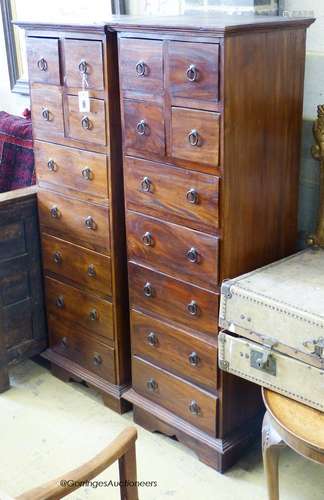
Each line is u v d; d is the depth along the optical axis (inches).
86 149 87.4
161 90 74.5
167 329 85.1
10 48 125.3
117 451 52.2
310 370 67.1
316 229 84.5
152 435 91.9
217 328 78.5
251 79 71.5
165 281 83.0
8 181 113.8
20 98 129.4
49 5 114.7
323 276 75.3
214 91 69.3
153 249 83.0
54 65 86.7
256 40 70.7
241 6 83.7
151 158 78.9
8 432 93.0
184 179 75.8
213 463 84.6
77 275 96.4
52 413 97.3
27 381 105.6
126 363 96.2
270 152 77.6
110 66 80.5
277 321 69.0
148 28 72.7
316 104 85.4
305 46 78.9
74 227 93.8
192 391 84.5
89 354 99.3
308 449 63.3
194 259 78.0
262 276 75.4
